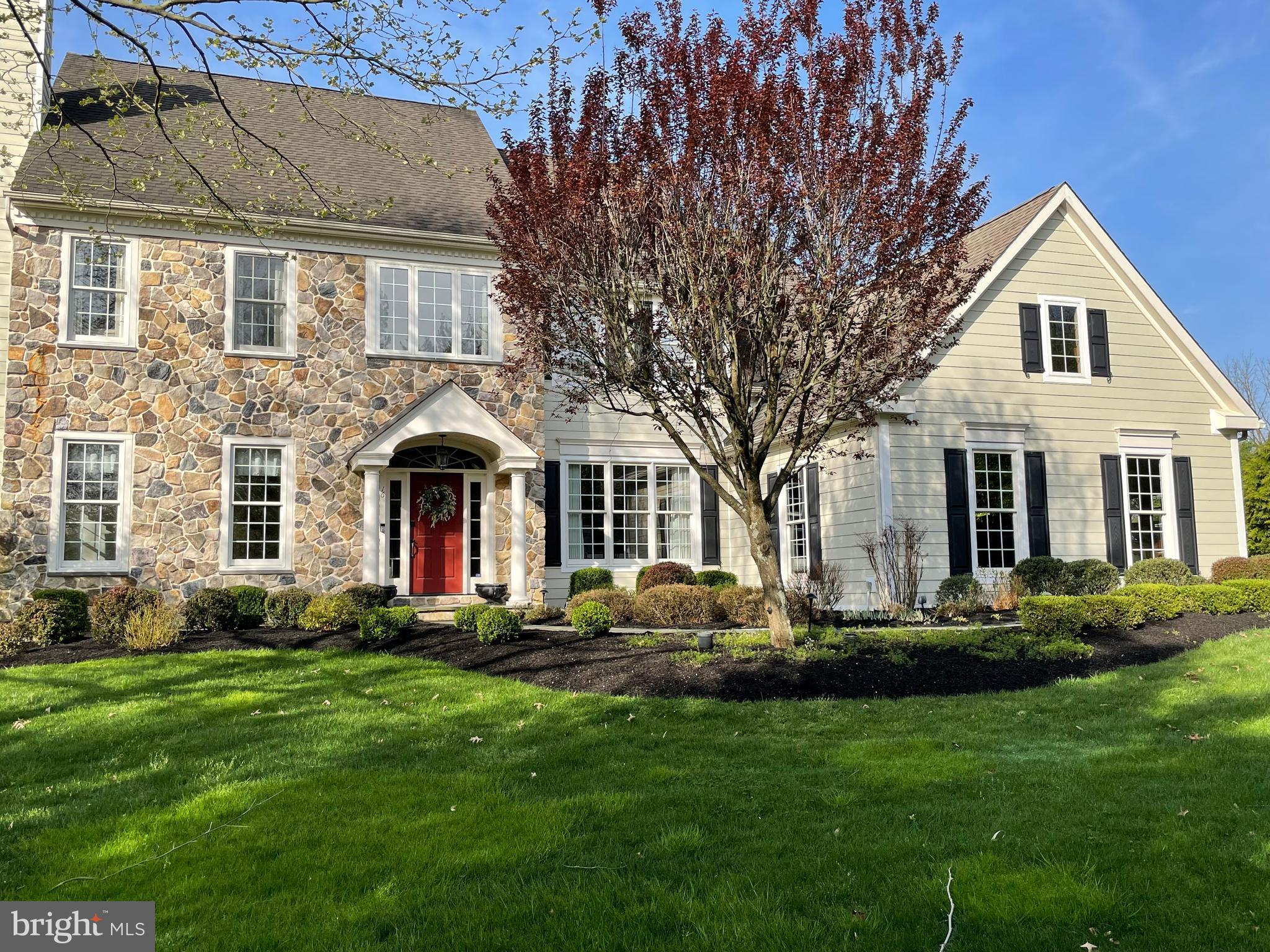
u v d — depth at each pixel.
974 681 9.12
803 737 7.23
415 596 16.38
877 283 8.81
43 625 12.02
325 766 6.52
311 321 15.70
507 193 10.30
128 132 15.30
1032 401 16.19
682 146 8.77
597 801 5.57
